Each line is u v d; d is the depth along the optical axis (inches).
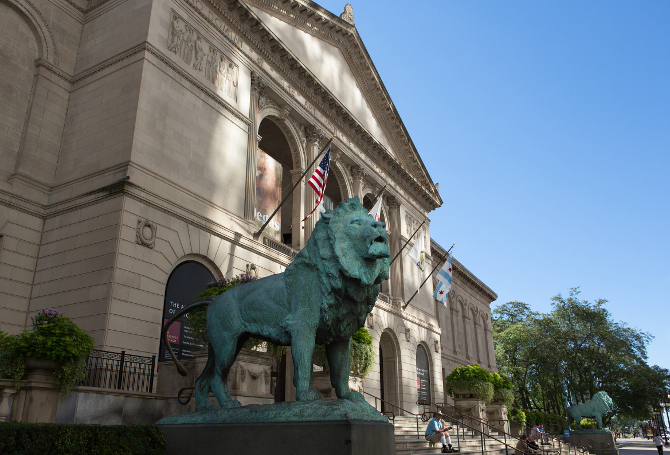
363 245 248.8
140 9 780.6
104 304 614.2
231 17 918.4
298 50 1115.9
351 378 698.8
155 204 697.0
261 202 991.6
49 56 788.0
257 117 956.6
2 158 711.1
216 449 242.8
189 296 729.0
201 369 488.7
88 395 460.4
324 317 249.1
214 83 853.8
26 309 685.3
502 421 1104.8
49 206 732.7
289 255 981.2
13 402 400.8
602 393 1525.6
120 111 725.9
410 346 1360.7
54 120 773.3
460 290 2122.3
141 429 260.5
